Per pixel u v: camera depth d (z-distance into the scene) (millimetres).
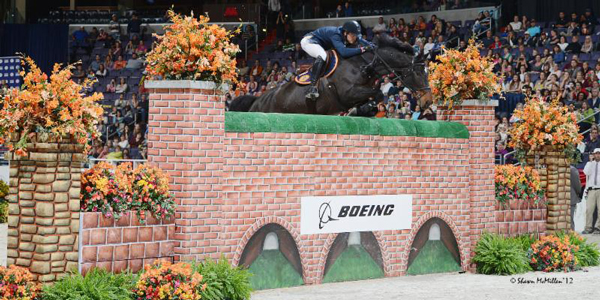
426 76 12531
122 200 8453
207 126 9141
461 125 12109
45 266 7836
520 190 12797
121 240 8477
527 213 13000
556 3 29391
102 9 36656
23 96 7797
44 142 7840
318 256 10367
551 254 12172
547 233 13297
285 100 12844
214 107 9195
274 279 9922
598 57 25422
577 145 21438
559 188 13289
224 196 9367
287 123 10008
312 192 10273
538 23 28906
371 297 9398
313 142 10273
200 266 8711
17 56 32156
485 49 27844
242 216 9547
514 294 9797
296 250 10148
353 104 12484
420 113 23953
